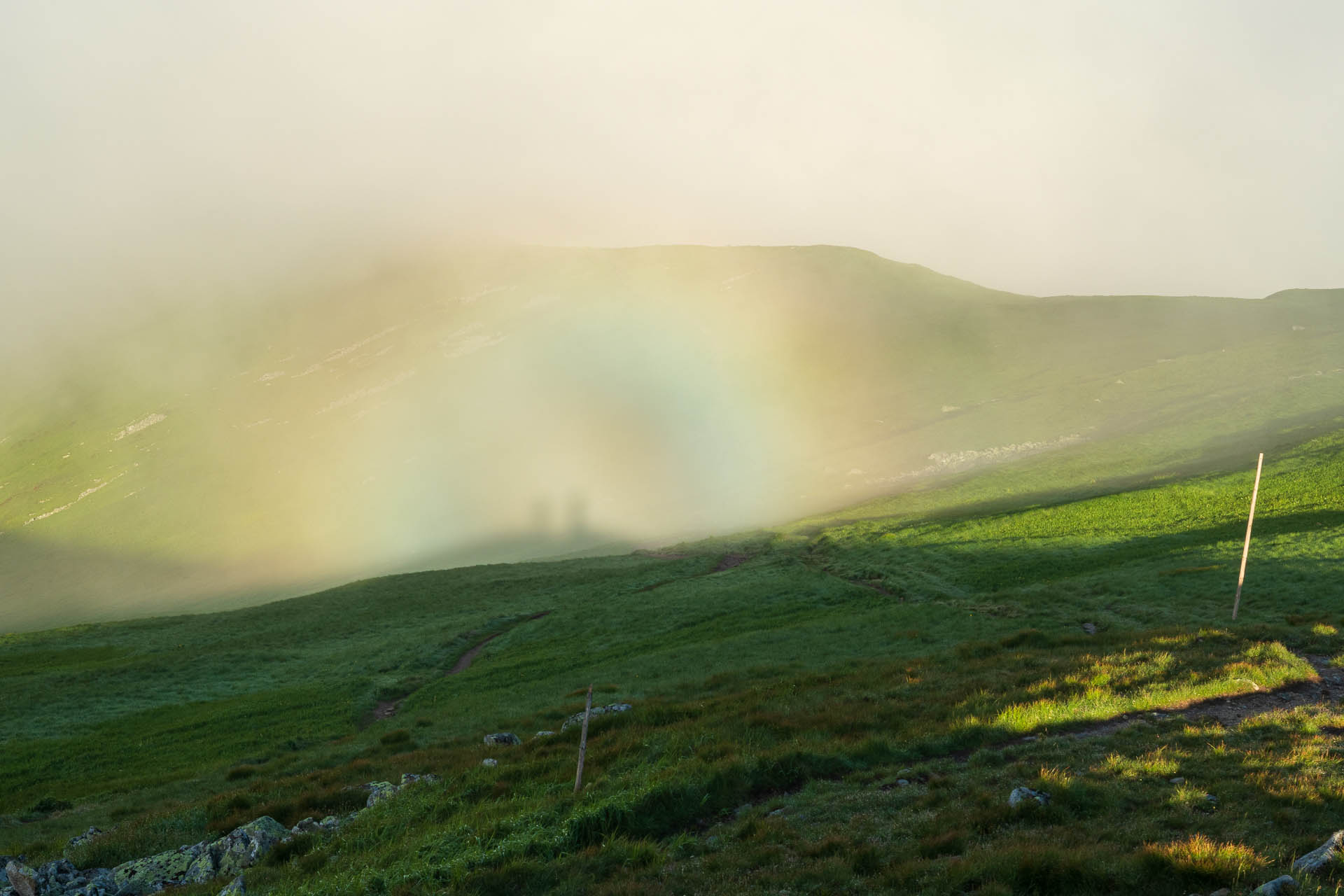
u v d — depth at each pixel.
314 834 20.41
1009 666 30.70
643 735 25.31
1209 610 40.75
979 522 80.44
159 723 51.34
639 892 13.90
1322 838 13.02
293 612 89.50
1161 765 17.48
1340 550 47.91
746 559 90.38
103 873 20.19
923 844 14.37
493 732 35.56
